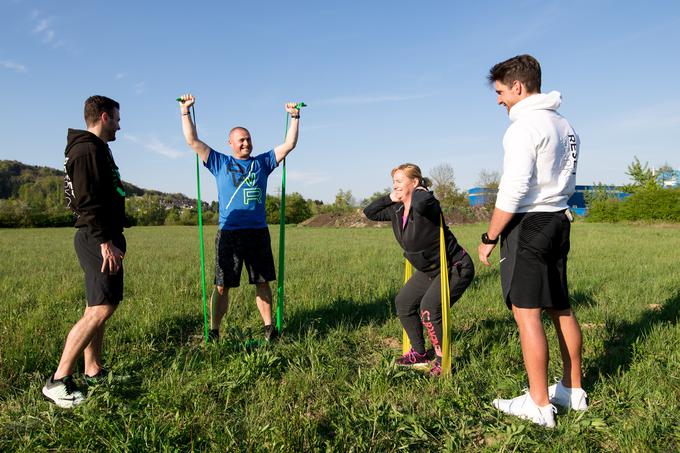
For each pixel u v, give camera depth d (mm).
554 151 2955
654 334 4504
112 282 3586
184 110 4637
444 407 3217
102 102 3668
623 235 20172
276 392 3492
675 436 2807
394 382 3699
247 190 4797
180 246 18109
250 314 5824
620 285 7367
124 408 3176
